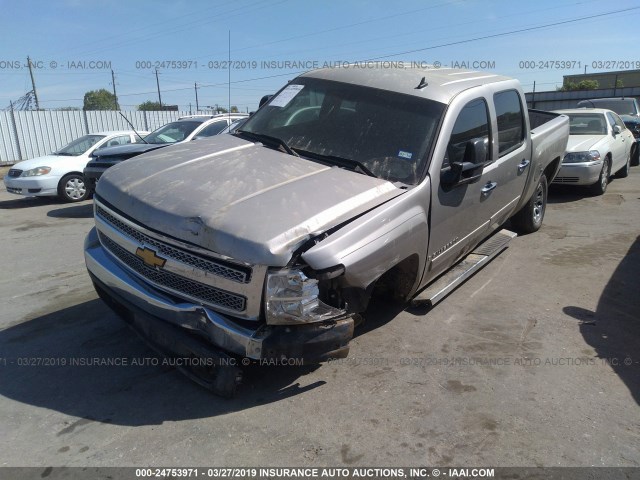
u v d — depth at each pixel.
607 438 3.09
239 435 3.10
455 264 5.38
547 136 6.58
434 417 3.28
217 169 3.81
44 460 2.89
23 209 11.23
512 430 3.16
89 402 3.43
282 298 3.03
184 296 3.29
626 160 12.04
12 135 22.09
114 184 3.82
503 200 5.46
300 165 3.96
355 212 3.42
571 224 7.88
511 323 4.58
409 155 4.07
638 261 6.13
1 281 5.94
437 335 4.35
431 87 4.54
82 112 23.81
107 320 4.70
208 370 3.45
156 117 26.28
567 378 3.73
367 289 3.50
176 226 3.22
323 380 3.68
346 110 4.53
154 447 2.99
